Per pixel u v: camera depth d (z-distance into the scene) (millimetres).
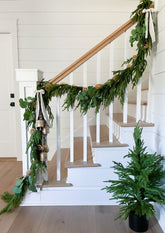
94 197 1544
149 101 1538
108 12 2408
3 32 2479
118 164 1324
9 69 2607
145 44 1368
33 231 1237
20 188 1441
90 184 1526
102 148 1480
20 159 2623
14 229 1255
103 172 1510
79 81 2512
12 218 1372
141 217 1213
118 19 2414
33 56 2486
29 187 1435
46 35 2457
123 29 1428
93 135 1830
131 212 1250
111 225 1301
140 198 1171
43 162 1468
